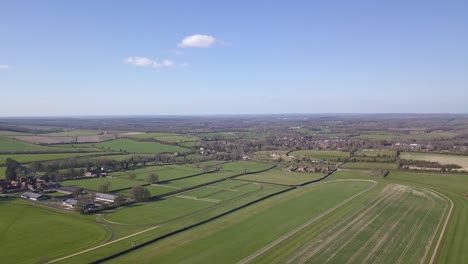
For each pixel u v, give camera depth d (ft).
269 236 349.82
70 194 512.22
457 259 294.25
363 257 299.58
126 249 310.24
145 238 337.93
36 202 467.93
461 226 377.50
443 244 326.85
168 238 345.51
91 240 332.19
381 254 305.94
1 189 528.22
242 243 330.95
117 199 467.11
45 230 359.87
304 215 422.82
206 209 450.71
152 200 498.69
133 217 411.75
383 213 428.15
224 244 328.49
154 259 294.46
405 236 348.79
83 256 294.25
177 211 440.04
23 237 339.16
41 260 286.87
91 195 497.46
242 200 500.74
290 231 364.58
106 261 289.74
